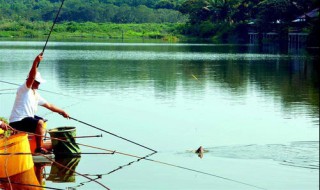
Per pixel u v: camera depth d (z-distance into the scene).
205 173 14.24
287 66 50.56
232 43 117.81
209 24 149.62
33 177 13.88
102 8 187.38
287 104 26.34
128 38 156.75
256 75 41.59
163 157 15.96
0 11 177.25
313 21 90.56
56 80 36.72
